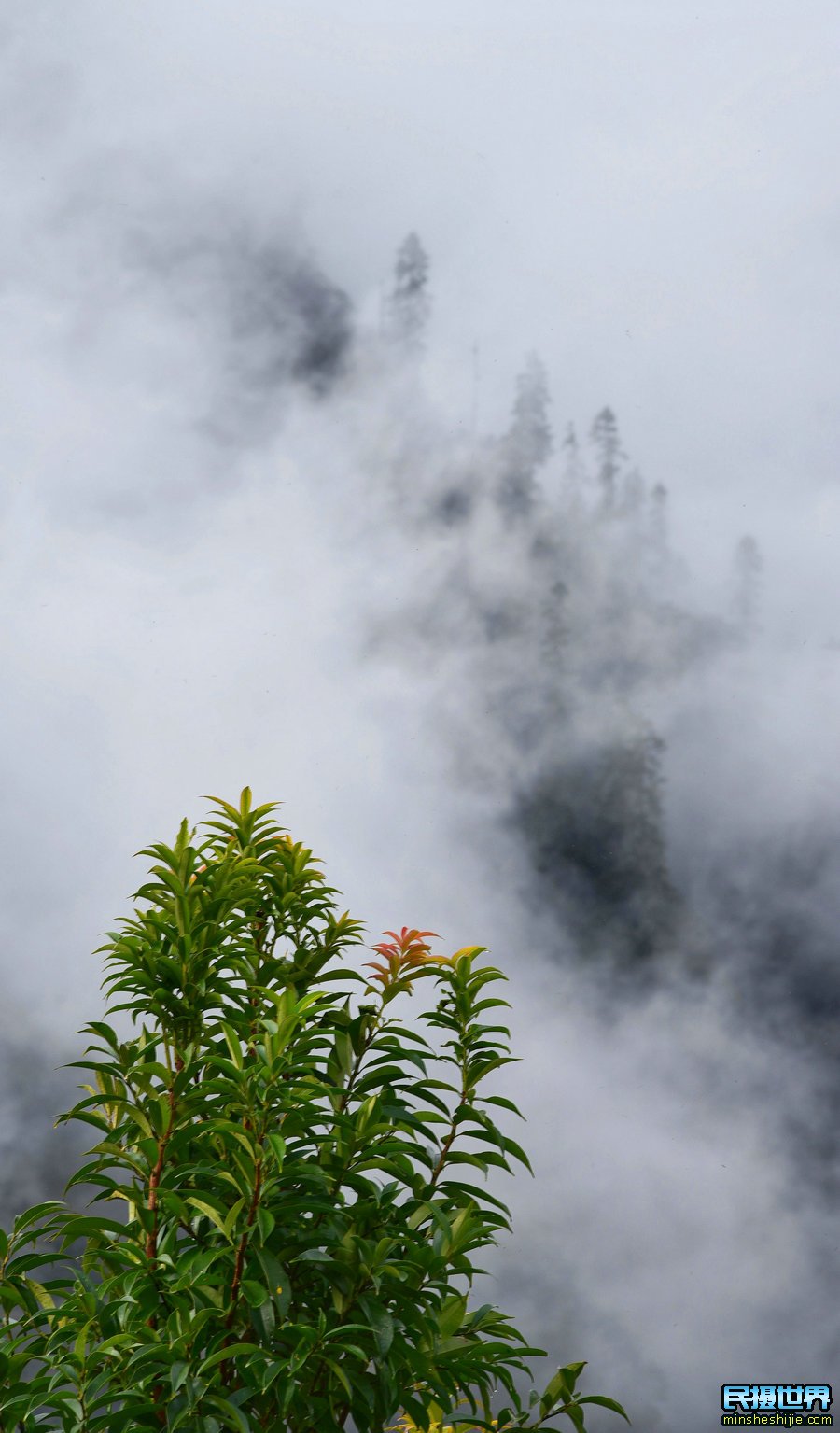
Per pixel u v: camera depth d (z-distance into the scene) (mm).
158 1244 1083
